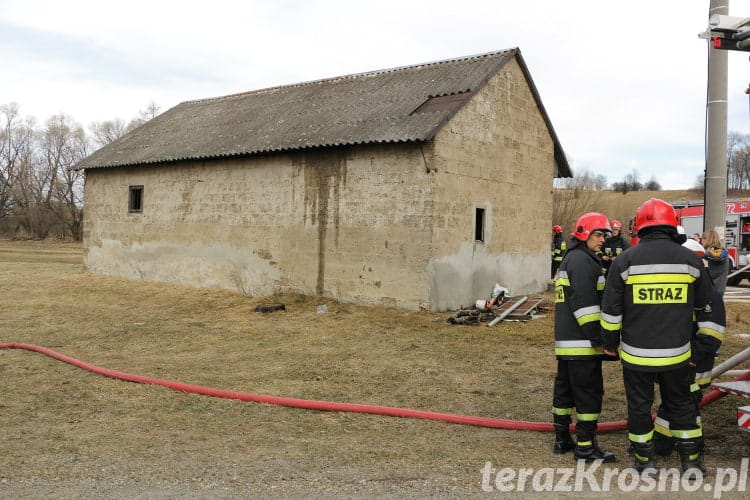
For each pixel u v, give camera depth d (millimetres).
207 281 15703
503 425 5578
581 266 4641
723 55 7441
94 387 7129
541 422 5805
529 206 15305
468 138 12914
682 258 4293
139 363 8523
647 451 4371
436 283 12031
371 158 12656
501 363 8344
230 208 15195
